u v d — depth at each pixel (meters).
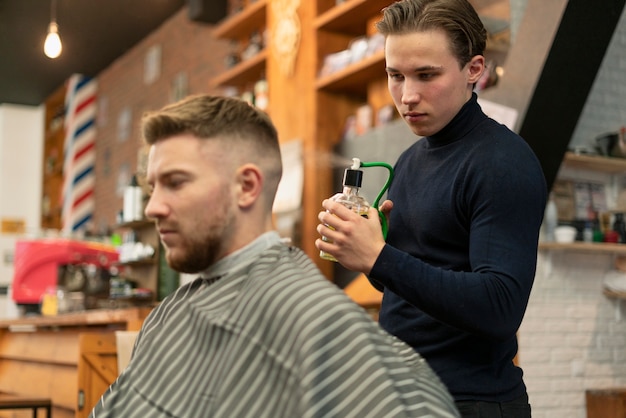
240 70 6.07
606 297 3.94
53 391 4.21
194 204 1.27
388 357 1.17
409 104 1.63
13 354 4.95
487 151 1.58
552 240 3.83
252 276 1.25
